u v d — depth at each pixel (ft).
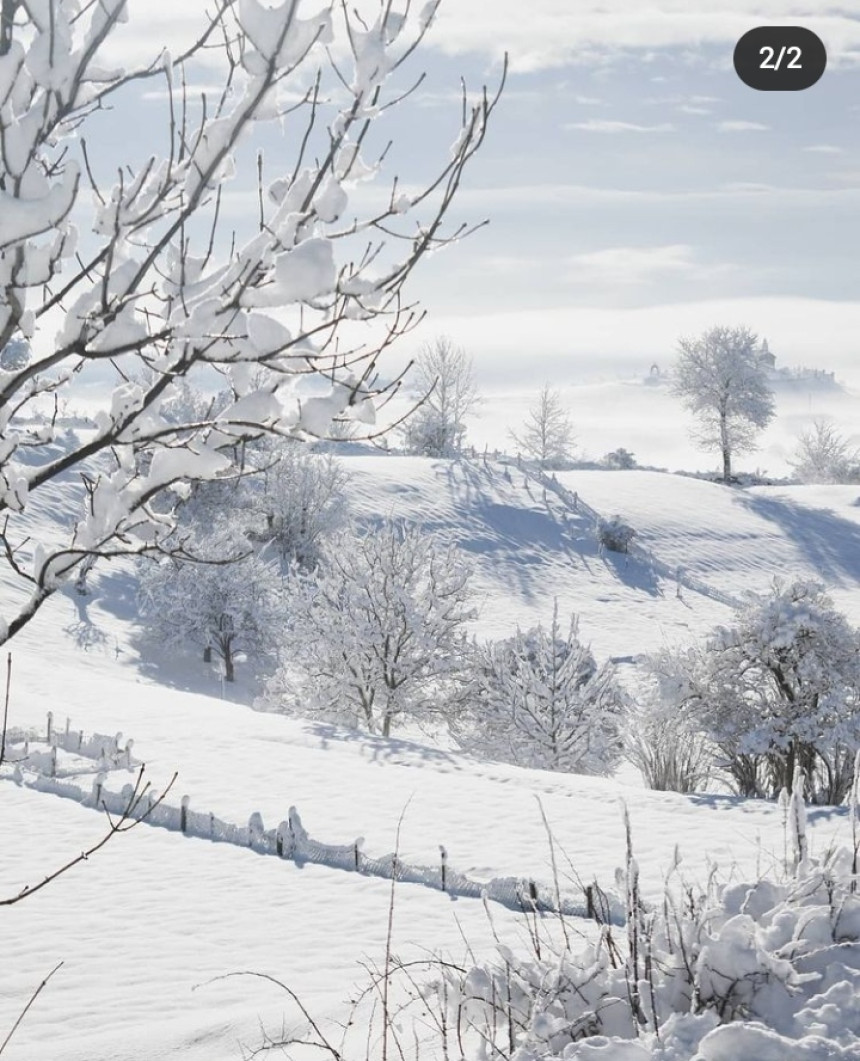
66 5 13.17
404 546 118.93
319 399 13.99
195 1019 28.71
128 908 50.85
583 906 45.75
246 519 194.59
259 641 160.45
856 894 16.06
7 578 165.48
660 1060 13.00
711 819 70.69
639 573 219.00
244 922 48.65
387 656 116.98
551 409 350.84
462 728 119.75
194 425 14.05
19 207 12.15
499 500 239.30
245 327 13.46
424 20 13.21
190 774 79.41
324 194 13.32
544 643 113.80
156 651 163.22
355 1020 24.02
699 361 304.09
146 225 13.70
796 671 91.25
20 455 189.67
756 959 14.62
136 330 13.57
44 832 63.98
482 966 16.89
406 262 13.37
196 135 13.00
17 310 13.15
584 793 79.10
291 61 12.74
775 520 251.80
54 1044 27.84
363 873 56.85
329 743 90.89
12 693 101.76
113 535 15.25
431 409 283.59
